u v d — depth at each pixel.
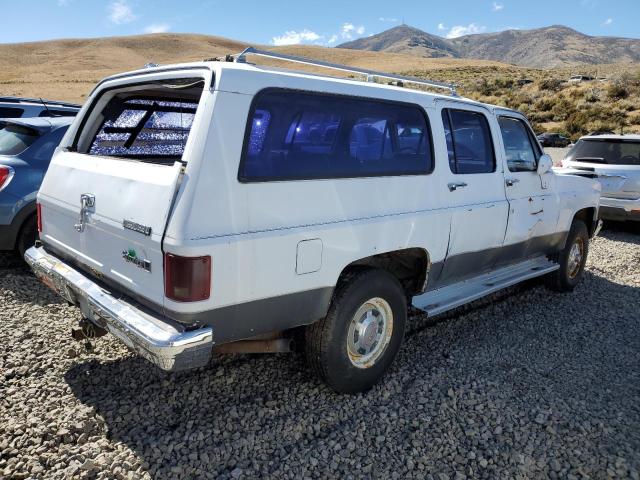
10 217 5.77
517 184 4.98
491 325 5.19
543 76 72.25
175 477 2.89
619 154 9.54
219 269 2.79
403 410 3.61
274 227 3.00
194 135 2.79
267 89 3.01
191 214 2.69
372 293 3.63
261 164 2.98
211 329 2.83
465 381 4.03
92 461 2.93
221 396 3.68
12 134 6.20
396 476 3.00
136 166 3.12
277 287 3.06
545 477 3.04
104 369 3.96
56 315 4.87
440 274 4.27
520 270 5.50
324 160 3.30
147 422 3.35
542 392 3.93
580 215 6.47
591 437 3.40
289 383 3.88
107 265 3.27
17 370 3.86
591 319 5.46
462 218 4.26
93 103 4.05
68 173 3.73
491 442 3.32
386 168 3.68
